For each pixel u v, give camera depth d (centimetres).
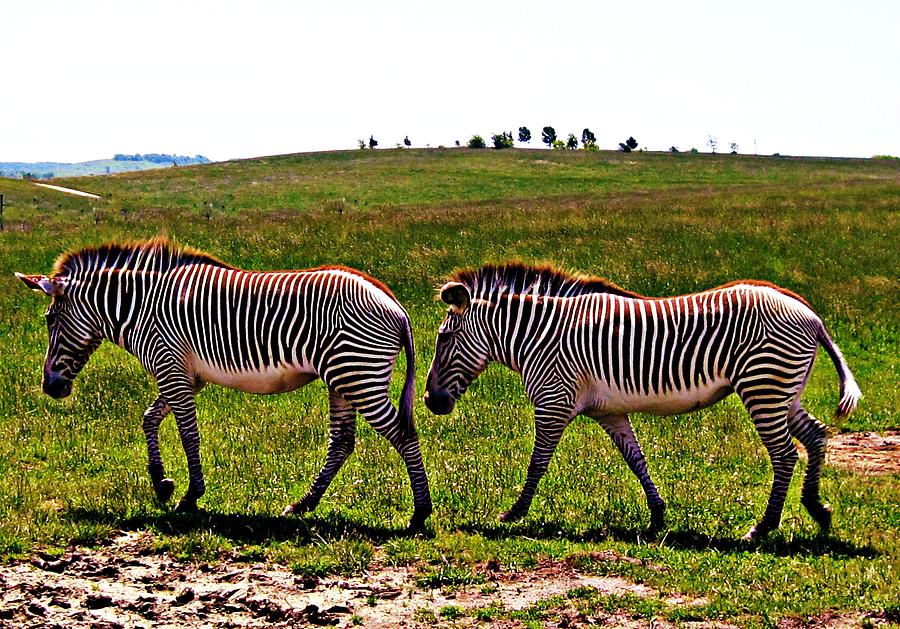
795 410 1044
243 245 2798
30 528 991
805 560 910
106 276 1154
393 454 1312
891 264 2656
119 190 6781
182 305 1116
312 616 787
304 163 9006
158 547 959
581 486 1189
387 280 2472
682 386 1042
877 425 1554
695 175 8194
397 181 7531
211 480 1218
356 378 1055
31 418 1464
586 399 1084
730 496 1147
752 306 1015
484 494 1152
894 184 5441
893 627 734
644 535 1014
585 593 823
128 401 1552
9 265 2578
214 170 8281
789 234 2973
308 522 1045
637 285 2428
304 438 1382
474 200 6044
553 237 2934
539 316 1099
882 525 1044
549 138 14025
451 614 790
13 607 803
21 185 6003
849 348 2064
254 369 1098
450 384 1158
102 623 772
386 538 999
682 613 771
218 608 814
